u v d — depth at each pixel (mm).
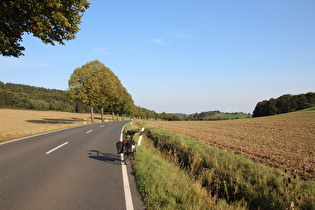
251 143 13805
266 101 101062
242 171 6250
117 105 57500
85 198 3904
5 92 96438
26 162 6523
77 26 9773
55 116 64625
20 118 49094
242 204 4871
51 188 4367
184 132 21359
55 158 7141
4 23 7883
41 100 112500
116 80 50438
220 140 14969
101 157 7531
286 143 14078
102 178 5125
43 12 8188
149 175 5219
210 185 6086
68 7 8773
